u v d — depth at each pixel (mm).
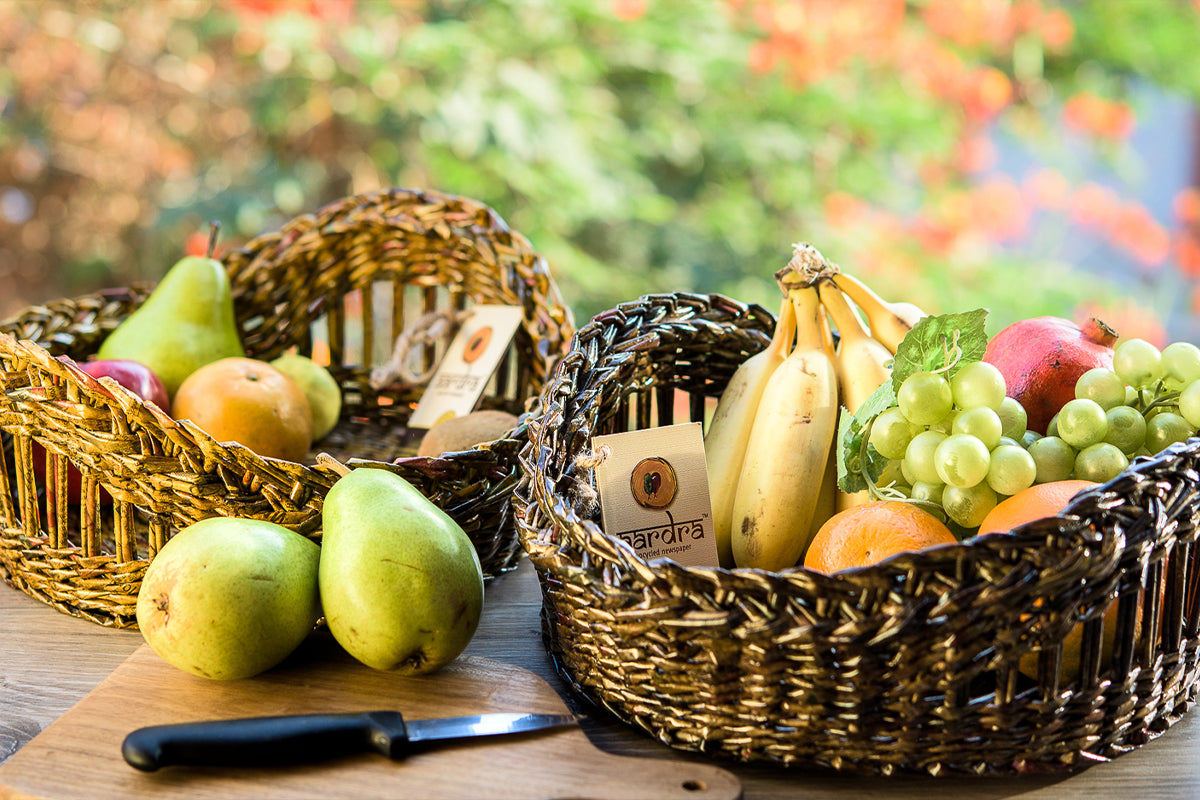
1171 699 575
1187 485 529
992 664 491
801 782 534
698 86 2438
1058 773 546
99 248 2693
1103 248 2740
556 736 546
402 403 1048
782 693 502
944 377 620
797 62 2242
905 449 633
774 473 686
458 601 577
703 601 494
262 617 574
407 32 2225
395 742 517
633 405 984
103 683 593
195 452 638
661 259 2453
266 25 2180
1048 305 2328
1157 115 3098
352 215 1006
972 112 2385
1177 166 3107
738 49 2363
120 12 2510
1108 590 503
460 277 1021
